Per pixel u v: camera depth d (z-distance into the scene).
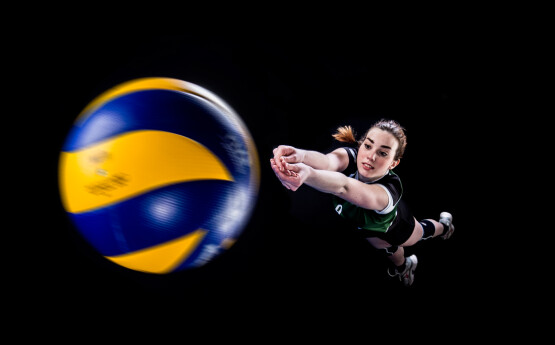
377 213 1.89
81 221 1.59
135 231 1.50
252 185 1.76
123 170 1.46
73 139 1.62
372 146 1.83
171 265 1.63
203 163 1.54
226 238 1.68
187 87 1.76
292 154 1.61
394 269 2.23
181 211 1.50
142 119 1.51
